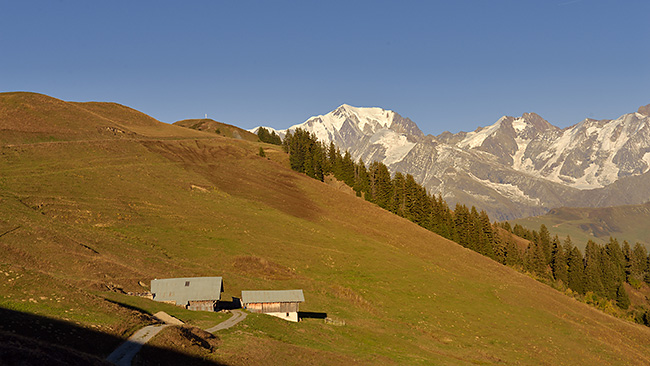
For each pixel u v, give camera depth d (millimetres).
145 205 113250
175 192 127875
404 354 65625
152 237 97375
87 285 61344
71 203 101188
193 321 58656
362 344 67062
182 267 85938
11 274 52406
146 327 49156
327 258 108750
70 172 119500
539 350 82250
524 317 100188
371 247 123000
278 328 64375
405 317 86625
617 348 94062
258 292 73250
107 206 105562
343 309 83625
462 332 84500
